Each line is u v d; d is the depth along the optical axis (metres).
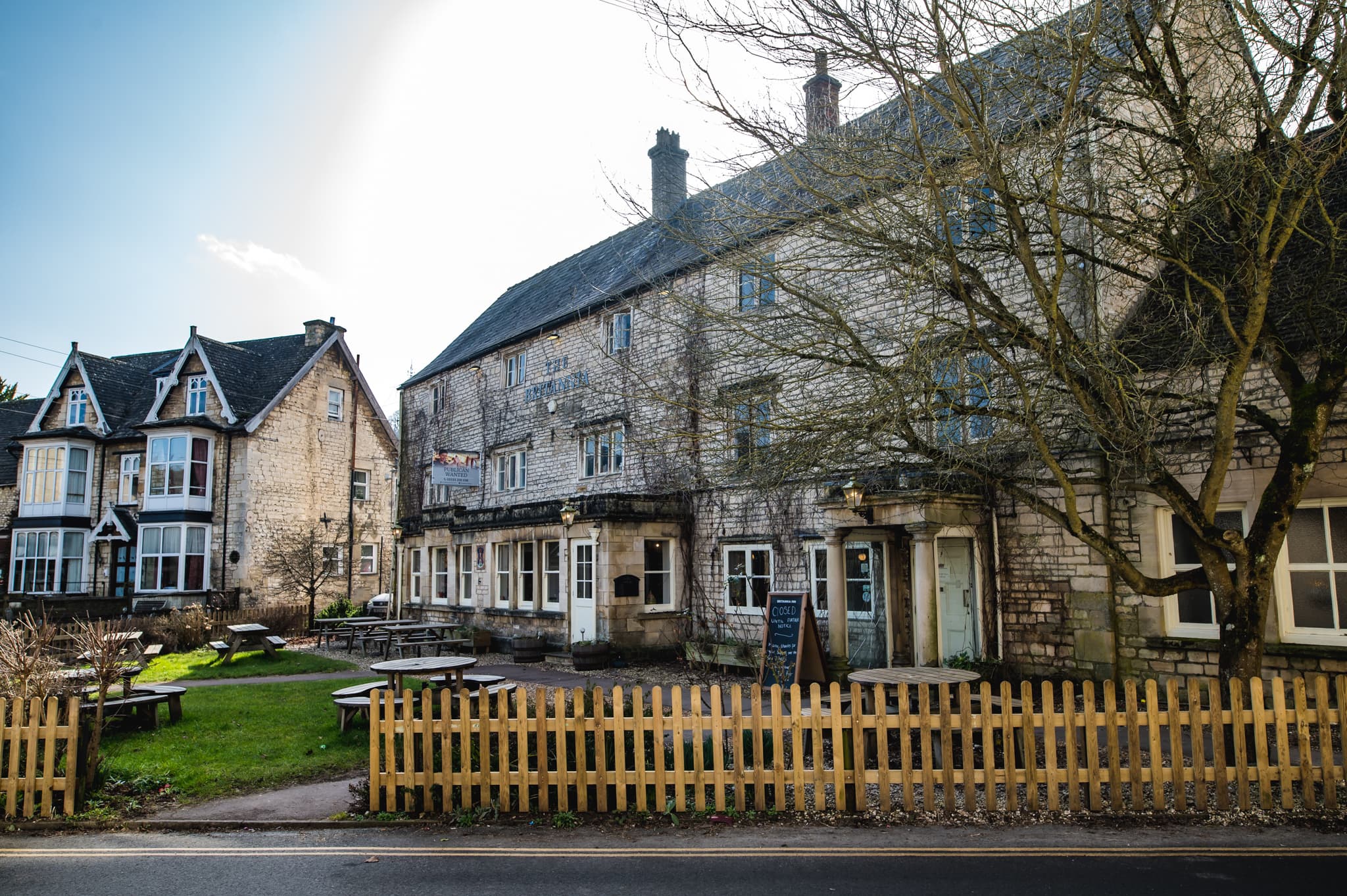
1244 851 5.57
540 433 22.95
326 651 20.59
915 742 8.76
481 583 21.48
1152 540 10.80
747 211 8.82
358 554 31.95
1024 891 4.94
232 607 27.20
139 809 7.10
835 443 8.13
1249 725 7.29
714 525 17.39
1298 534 9.96
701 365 12.02
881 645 14.12
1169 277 11.08
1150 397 8.48
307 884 5.34
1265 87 7.79
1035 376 8.96
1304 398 7.43
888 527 13.36
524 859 5.72
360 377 32.56
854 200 9.27
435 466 23.59
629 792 6.98
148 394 31.75
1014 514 12.07
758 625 16.23
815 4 7.18
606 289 20.98
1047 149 8.17
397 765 7.35
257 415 28.50
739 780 6.66
